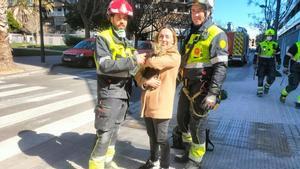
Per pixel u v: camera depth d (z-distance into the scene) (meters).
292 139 5.90
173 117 7.09
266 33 10.18
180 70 4.39
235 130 6.34
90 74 15.02
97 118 3.89
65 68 17.70
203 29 4.12
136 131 6.04
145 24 36.94
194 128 4.29
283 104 8.98
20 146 5.13
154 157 4.27
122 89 3.90
